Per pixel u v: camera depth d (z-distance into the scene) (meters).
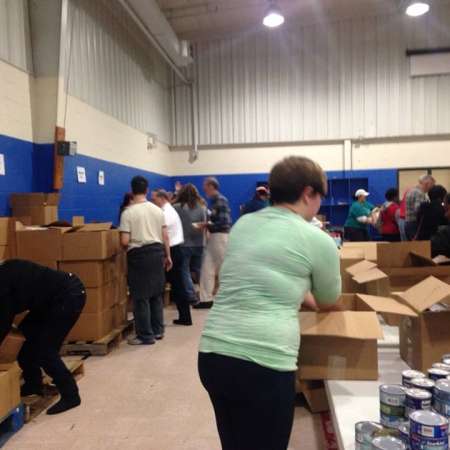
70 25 4.69
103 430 2.35
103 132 5.61
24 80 4.12
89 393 2.81
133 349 3.68
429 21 7.97
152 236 3.80
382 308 1.71
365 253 3.04
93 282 3.50
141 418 2.48
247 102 8.62
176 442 2.23
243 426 1.20
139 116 7.07
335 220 8.68
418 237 3.95
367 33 8.18
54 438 2.28
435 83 8.05
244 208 5.25
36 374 2.66
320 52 8.35
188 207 5.11
